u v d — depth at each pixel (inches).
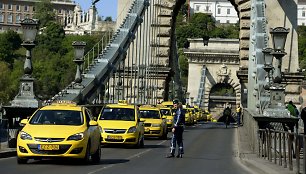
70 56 4382.4
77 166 974.4
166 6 2800.2
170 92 3400.6
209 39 5187.0
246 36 2753.4
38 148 949.2
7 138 1228.5
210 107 5890.8
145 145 1581.0
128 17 2348.7
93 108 1823.3
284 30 1254.9
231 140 1915.6
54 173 860.6
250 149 1421.0
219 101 5880.9
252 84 2197.3
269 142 1090.1
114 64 2139.5
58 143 950.4
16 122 1282.0
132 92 2556.6
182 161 1160.2
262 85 1643.7
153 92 2721.5
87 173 874.1
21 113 1273.4
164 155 1280.8
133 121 1465.3
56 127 980.6
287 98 2662.4
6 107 1270.9
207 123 3676.2
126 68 2600.9
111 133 1419.8
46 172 870.4
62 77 3986.2
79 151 962.1
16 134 1230.3
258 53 1932.8
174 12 2829.7
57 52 4795.8
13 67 4852.4
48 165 973.2
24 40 1304.1
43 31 5093.5
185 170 989.2
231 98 5841.5
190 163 1122.7
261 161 1080.8
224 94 5871.1
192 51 5152.6
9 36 5221.5
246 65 2755.9
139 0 2444.6
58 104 1071.0
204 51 5128.0
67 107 1044.5
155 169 986.1
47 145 948.6
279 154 984.3
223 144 1722.4
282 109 1234.0
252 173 956.6
